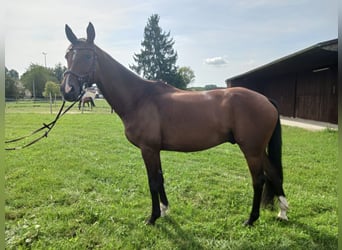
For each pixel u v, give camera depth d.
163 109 2.27
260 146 2.24
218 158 4.73
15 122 10.17
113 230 2.27
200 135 2.25
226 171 3.97
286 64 9.59
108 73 2.35
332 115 9.66
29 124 9.61
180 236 2.19
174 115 2.24
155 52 44.84
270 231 2.23
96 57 2.29
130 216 2.52
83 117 12.59
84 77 2.26
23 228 2.26
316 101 10.78
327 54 7.36
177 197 2.96
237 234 2.20
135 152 5.24
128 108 2.37
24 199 2.86
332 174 3.71
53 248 2.00
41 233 2.21
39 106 21.25
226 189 3.15
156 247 2.04
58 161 4.41
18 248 2.00
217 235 2.19
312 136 7.01
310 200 2.77
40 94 43.09
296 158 4.63
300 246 2.03
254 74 13.98
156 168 2.37
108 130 8.29
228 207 2.71
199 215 2.53
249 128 2.20
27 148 5.40
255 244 2.07
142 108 2.31
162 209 2.53
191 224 2.36
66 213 2.52
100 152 5.18
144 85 2.42
